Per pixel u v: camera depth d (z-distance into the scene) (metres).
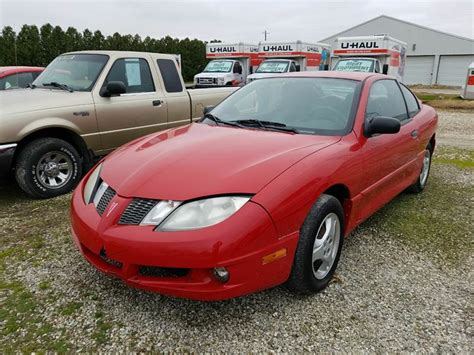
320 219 2.63
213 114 3.79
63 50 28.69
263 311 2.63
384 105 3.85
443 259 3.36
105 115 5.16
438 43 37.66
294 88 3.71
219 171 2.49
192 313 2.60
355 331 2.46
